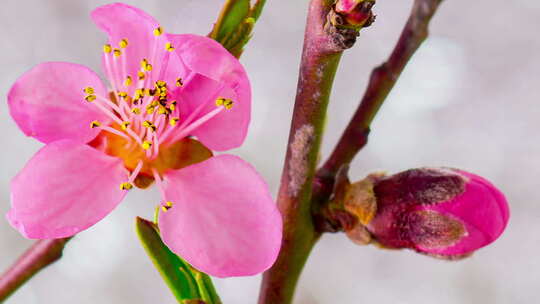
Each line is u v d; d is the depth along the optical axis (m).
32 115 0.21
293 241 0.21
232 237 0.21
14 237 0.35
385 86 0.22
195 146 0.21
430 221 0.21
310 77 0.20
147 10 0.35
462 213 0.21
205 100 0.21
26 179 0.21
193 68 0.21
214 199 0.21
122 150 0.21
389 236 0.21
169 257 0.21
